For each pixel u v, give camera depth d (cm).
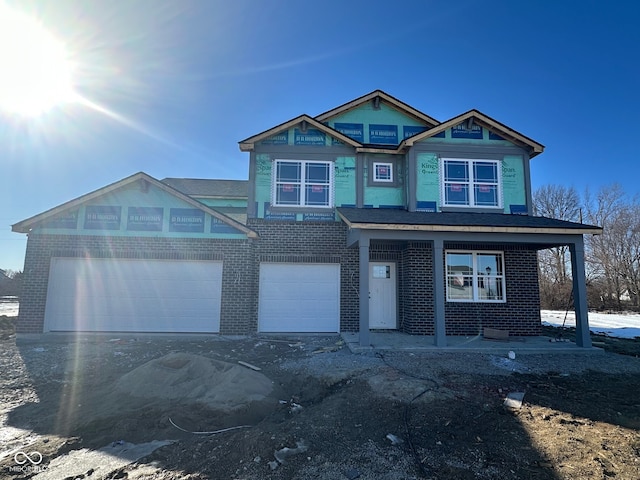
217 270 1138
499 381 675
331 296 1178
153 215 1137
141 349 935
